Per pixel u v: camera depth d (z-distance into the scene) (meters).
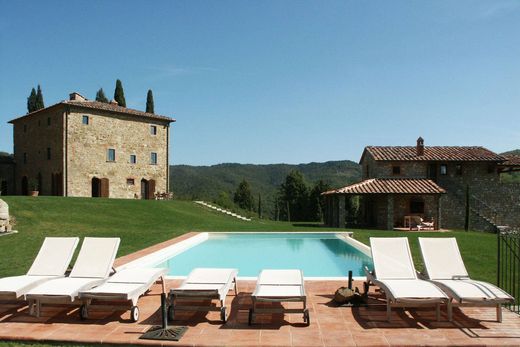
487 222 32.28
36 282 7.46
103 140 39.88
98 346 5.88
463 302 6.70
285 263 15.26
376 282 7.60
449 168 34.41
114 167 40.81
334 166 150.50
